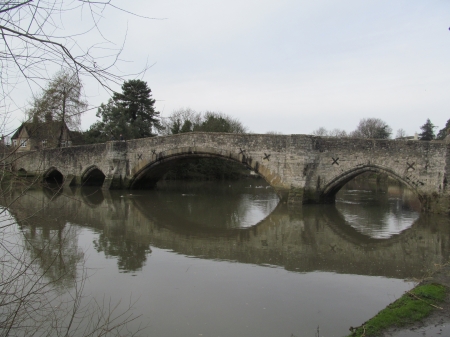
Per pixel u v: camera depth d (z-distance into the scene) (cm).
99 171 3478
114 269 973
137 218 1761
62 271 933
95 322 679
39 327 606
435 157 1880
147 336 634
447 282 775
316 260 1095
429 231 1523
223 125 4741
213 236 1402
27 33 360
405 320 600
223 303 768
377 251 1212
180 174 4866
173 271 966
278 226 1614
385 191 3494
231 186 4119
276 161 2272
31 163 2695
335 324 680
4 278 749
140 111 4444
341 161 2120
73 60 379
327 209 2073
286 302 777
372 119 7012
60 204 2138
